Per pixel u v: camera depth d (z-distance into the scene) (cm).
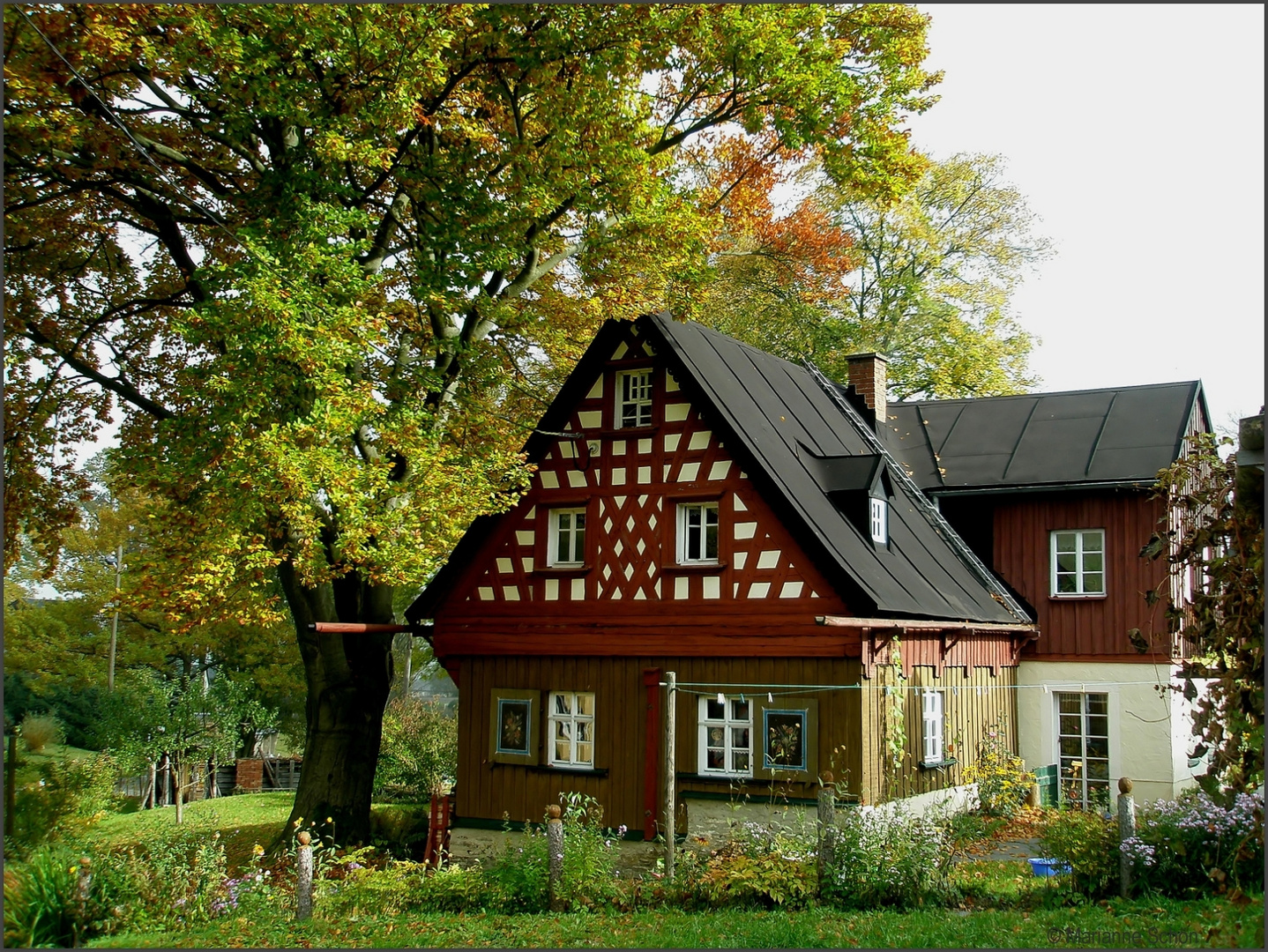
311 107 1608
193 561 1473
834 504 1816
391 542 1590
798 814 1446
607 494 1838
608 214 1845
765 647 1647
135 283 2042
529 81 1784
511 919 1259
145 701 2864
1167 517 1247
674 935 1112
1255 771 1091
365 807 1995
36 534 2066
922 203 3709
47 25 1427
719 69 1873
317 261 1496
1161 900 1100
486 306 1820
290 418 1511
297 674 3547
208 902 1295
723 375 1908
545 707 1858
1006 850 1593
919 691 1758
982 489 2288
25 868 1259
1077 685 2197
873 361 2522
